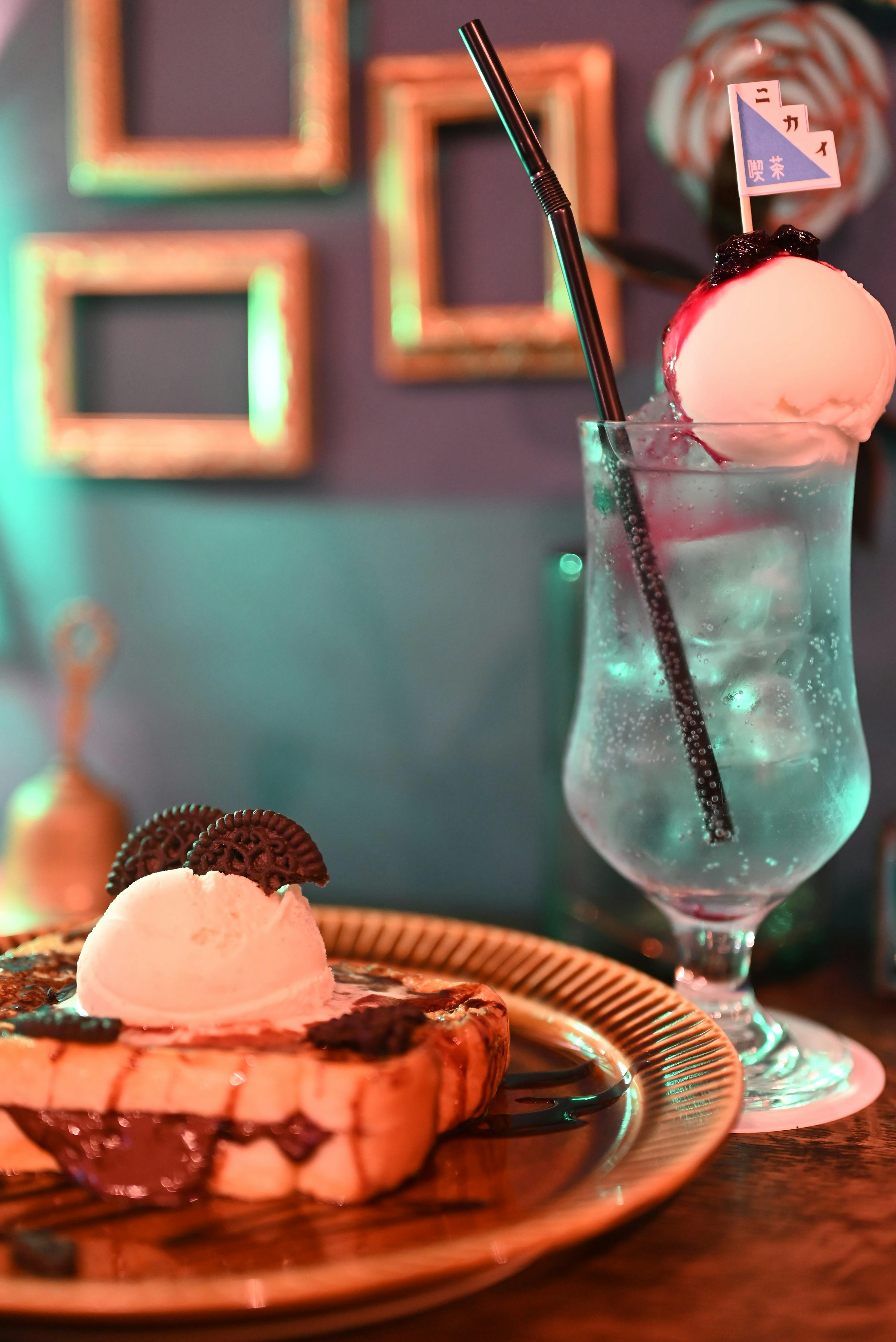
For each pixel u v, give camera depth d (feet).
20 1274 1.69
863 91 2.56
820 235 2.57
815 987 2.42
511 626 2.84
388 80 2.75
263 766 3.00
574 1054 2.03
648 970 2.52
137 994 1.86
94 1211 1.78
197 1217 1.77
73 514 3.03
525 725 2.85
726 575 1.92
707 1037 1.97
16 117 2.95
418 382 2.82
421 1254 1.62
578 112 2.69
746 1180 1.89
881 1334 1.69
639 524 1.93
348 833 2.97
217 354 2.89
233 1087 1.80
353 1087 1.78
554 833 2.62
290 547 2.93
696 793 1.94
